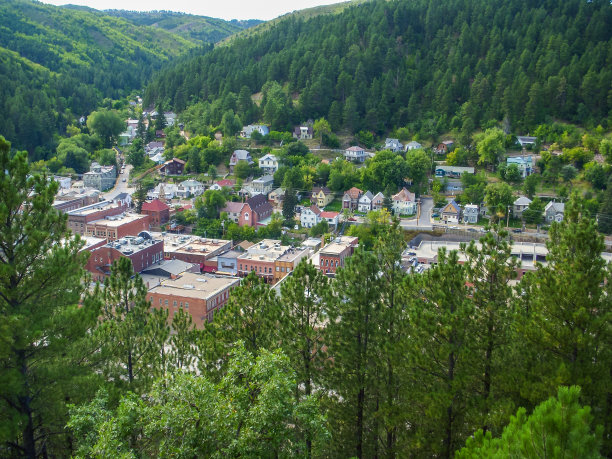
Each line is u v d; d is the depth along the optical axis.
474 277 27.84
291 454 22.14
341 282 31.39
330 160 167.12
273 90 197.50
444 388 26.23
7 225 23.86
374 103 192.38
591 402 23.19
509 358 26.58
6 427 21.88
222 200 136.12
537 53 190.12
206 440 19.97
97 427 21.27
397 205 136.62
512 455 14.53
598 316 24.45
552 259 26.47
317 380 31.58
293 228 131.00
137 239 96.12
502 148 153.88
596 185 134.50
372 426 31.64
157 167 177.50
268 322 31.86
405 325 30.12
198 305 72.69
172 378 22.16
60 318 24.33
